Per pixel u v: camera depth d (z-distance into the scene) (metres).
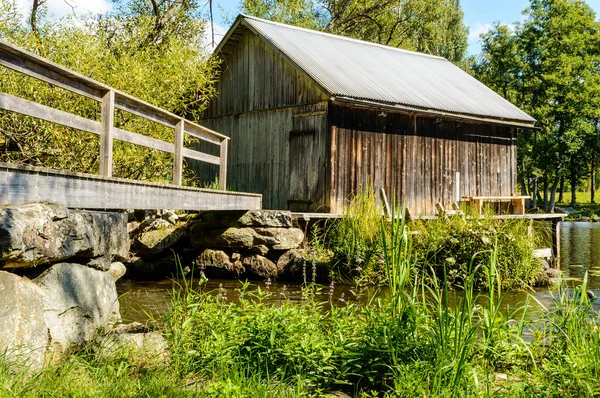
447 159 16.62
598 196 56.25
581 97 35.31
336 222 12.51
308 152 14.84
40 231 4.22
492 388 4.16
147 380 3.88
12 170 4.50
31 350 3.65
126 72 12.72
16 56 4.84
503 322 5.04
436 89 17.19
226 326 4.82
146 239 12.12
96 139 11.50
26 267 4.32
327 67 15.21
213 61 15.65
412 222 11.83
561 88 36.19
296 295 9.63
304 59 15.12
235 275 11.88
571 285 11.36
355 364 4.30
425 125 16.20
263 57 16.36
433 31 35.53
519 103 37.38
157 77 13.96
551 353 4.89
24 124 10.95
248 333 4.65
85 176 5.58
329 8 33.97
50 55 12.57
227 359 4.29
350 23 33.75
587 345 4.69
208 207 9.56
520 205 16.75
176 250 12.55
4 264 3.97
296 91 15.30
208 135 9.76
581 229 27.98
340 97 13.49
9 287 3.83
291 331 4.59
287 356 4.35
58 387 3.49
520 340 4.76
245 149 16.70
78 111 11.73
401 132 15.67
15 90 10.86
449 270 10.52
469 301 4.34
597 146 40.44
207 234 12.18
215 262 12.00
